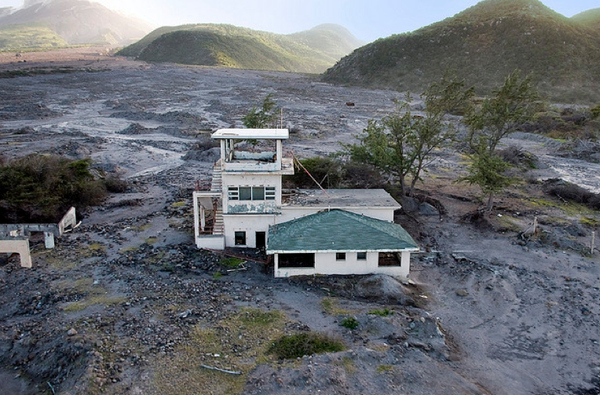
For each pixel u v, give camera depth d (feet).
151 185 156.66
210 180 162.61
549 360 66.85
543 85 393.70
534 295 85.10
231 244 99.96
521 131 266.36
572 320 76.95
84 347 60.59
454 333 73.20
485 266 96.17
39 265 90.02
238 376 56.90
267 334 66.28
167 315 70.33
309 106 361.71
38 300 76.28
